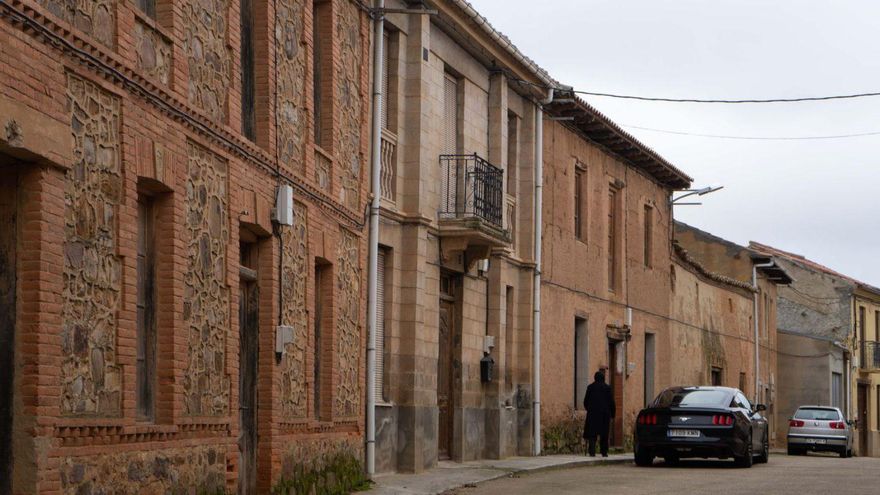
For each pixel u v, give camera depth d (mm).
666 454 27312
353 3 19500
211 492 13453
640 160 36344
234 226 14180
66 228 10367
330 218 18094
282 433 15867
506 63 26219
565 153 30828
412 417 21672
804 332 64312
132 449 11516
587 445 31719
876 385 67750
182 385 12641
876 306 68875
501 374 26312
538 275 28094
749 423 26734
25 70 9578
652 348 38281
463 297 24688
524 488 19844
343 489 18266
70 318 10438
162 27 12367
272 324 15516
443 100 23750
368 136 20172
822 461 31344
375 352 20641
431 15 22594
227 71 14164
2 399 9852
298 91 16688
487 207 24406
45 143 9844
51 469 10008
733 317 48781
